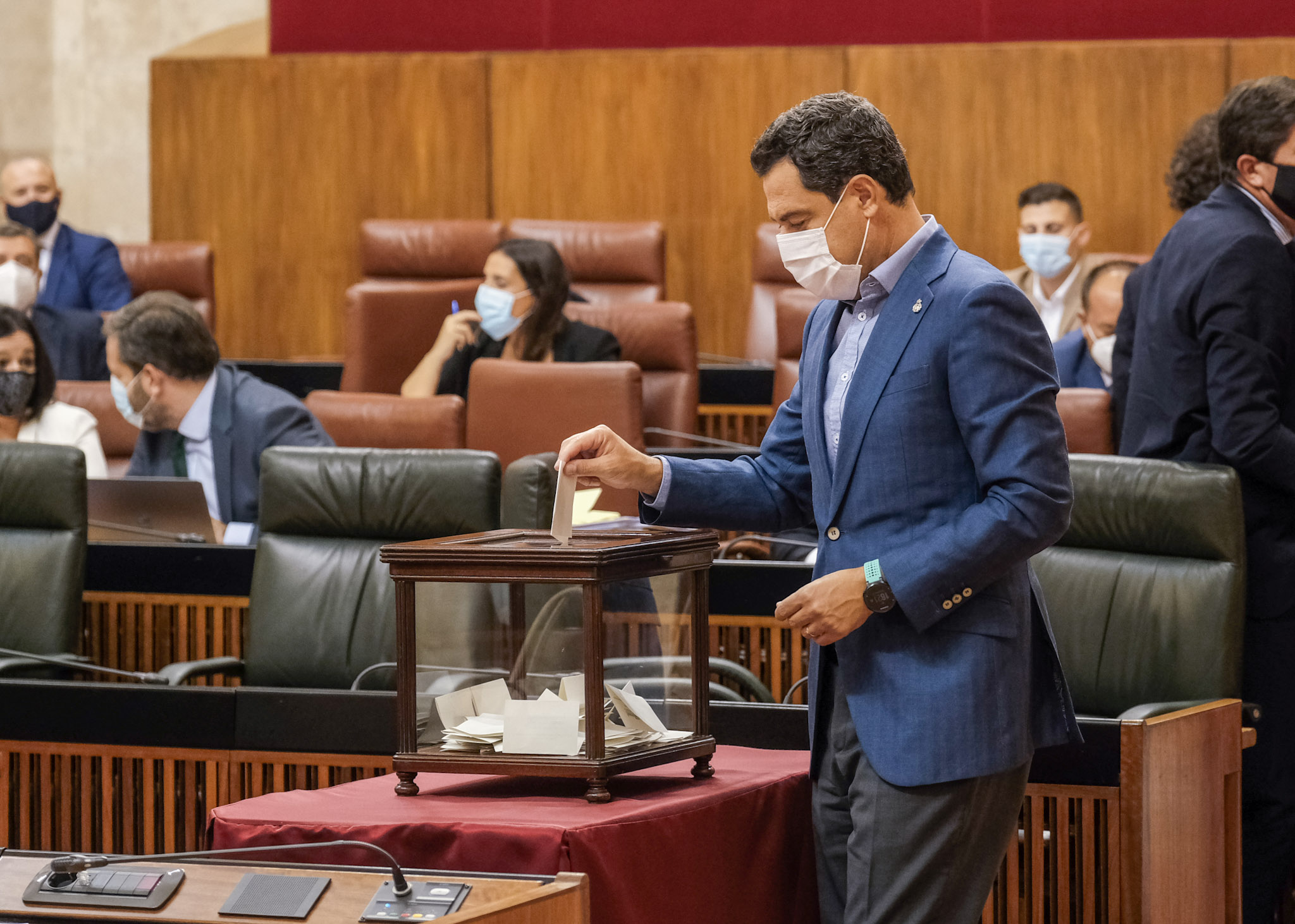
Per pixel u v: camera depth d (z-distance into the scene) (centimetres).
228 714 600
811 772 478
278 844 426
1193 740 555
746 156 1491
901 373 437
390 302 1223
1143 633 627
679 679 472
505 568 441
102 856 387
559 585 438
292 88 1566
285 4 1590
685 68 1497
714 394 1191
